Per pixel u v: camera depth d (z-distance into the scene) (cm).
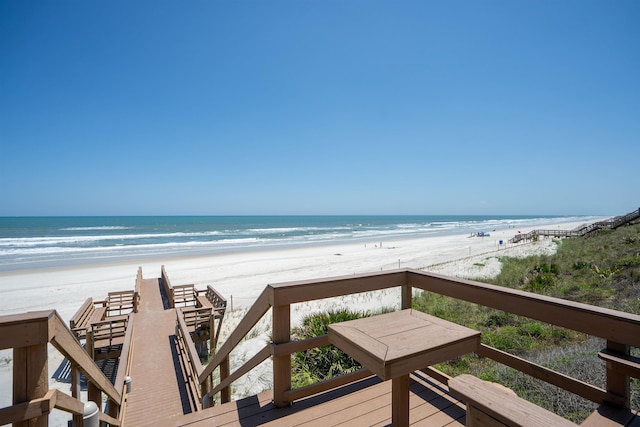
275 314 239
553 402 372
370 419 236
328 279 248
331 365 563
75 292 1709
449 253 3033
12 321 154
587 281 1084
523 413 103
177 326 795
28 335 158
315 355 583
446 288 258
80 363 229
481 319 786
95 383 288
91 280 2002
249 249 3694
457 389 122
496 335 662
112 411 432
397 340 172
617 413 176
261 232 6625
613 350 180
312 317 752
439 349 167
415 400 261
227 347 318
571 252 1756
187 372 605
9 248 3719
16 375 158
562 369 439
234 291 1723
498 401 111
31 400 159
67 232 6312
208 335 888
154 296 1252
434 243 4197
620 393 178
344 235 5897
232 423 236
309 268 2377
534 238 3588
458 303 938
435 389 277
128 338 654
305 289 240
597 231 2861
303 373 541
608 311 175
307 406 254
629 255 1327
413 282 286
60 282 1947
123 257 3036
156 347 768
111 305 1072
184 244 4238
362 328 191
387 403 257
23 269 2383
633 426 167
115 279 2030
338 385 276
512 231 7000
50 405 163
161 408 520
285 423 234
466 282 244
